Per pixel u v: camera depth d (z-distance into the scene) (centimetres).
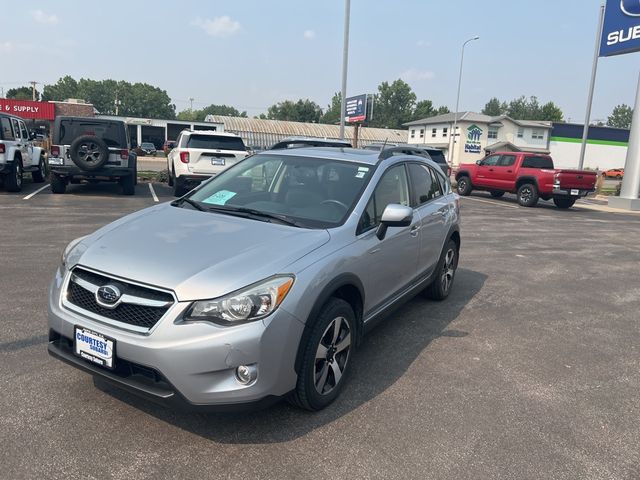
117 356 284
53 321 312
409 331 503
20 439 290
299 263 312
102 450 286
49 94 14625
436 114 12281
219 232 342
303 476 274
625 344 504
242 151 1366
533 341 498
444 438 319
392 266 427
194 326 274
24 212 1051
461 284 701
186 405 278
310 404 327
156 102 15025
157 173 2042
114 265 301
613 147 6625
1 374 361
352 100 2770
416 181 512
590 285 739
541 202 2202
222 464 280
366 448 303
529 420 347
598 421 351
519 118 12562
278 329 288
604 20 2114
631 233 1317
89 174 1346
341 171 435
